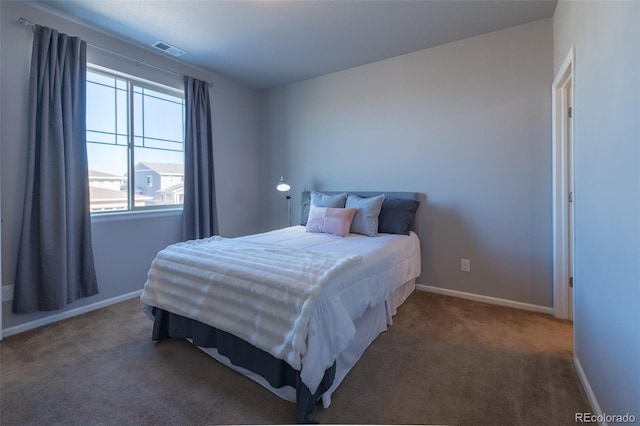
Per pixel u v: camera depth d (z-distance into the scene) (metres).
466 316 2.43
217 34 2.68
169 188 3.31
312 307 1.31
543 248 2.49
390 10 2.32
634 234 1.02
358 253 1.99
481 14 2.37
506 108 2.60
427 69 2.96
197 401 1.46
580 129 1.63
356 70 3.39
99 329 2.22
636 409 1.00
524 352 1.88
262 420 1.35
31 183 2.20
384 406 1.42
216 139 3.71
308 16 2.40
